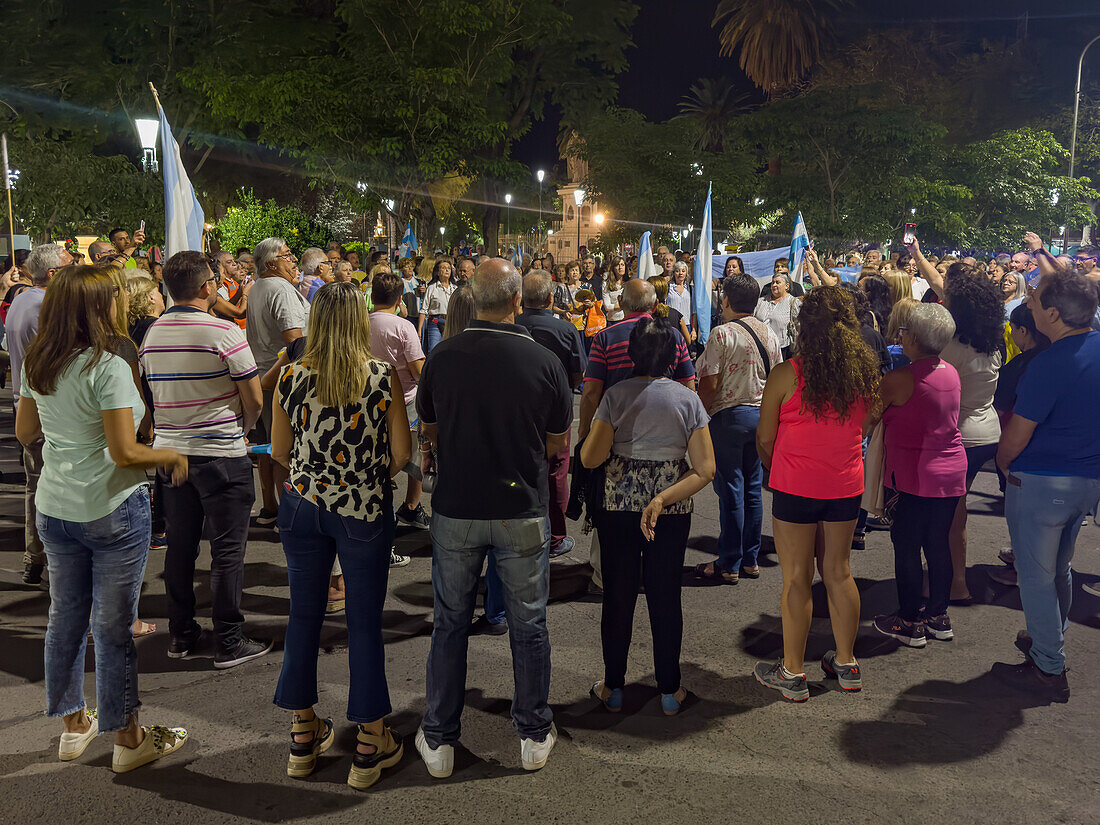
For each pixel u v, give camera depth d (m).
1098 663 4.25
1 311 8.07
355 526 3.12
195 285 3.99
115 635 3.16
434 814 3.02
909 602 4.45
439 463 3.19
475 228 40.19
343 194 26.33
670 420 3.52
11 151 21.42
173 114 27.64
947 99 41.25
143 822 2.96
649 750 3.44
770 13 50.28
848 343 3.66
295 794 3.14
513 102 35.00
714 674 4.11
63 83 25.95
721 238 34.53
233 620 4.16
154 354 3.95
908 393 4.26
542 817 3.00
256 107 23.38
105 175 22.81
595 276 15.46
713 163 33.50
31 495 5.04
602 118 34.28
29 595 5.00
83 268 3.04
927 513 4.38
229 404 4.07
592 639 4.49
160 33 27.86
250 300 5.71
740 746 3.47
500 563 3.20
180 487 4.07
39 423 3.31
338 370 3.06
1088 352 3.69
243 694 3.90
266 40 27.25
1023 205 34.53
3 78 25.09
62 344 3.00
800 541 3.80
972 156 34.91
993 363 4.82
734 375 5.10
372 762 3.19
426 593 5.05
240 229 18.89
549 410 3.15
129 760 3.26
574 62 36.00
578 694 3.92
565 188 64.50
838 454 3.71
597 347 4.86
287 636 3.22
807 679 4.08
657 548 3.62
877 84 35.91
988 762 3.36
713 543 6.06
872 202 33.97
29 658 4.22
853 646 4.05
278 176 34.38
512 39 27.00
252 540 6.02
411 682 4.00
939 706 3.81
